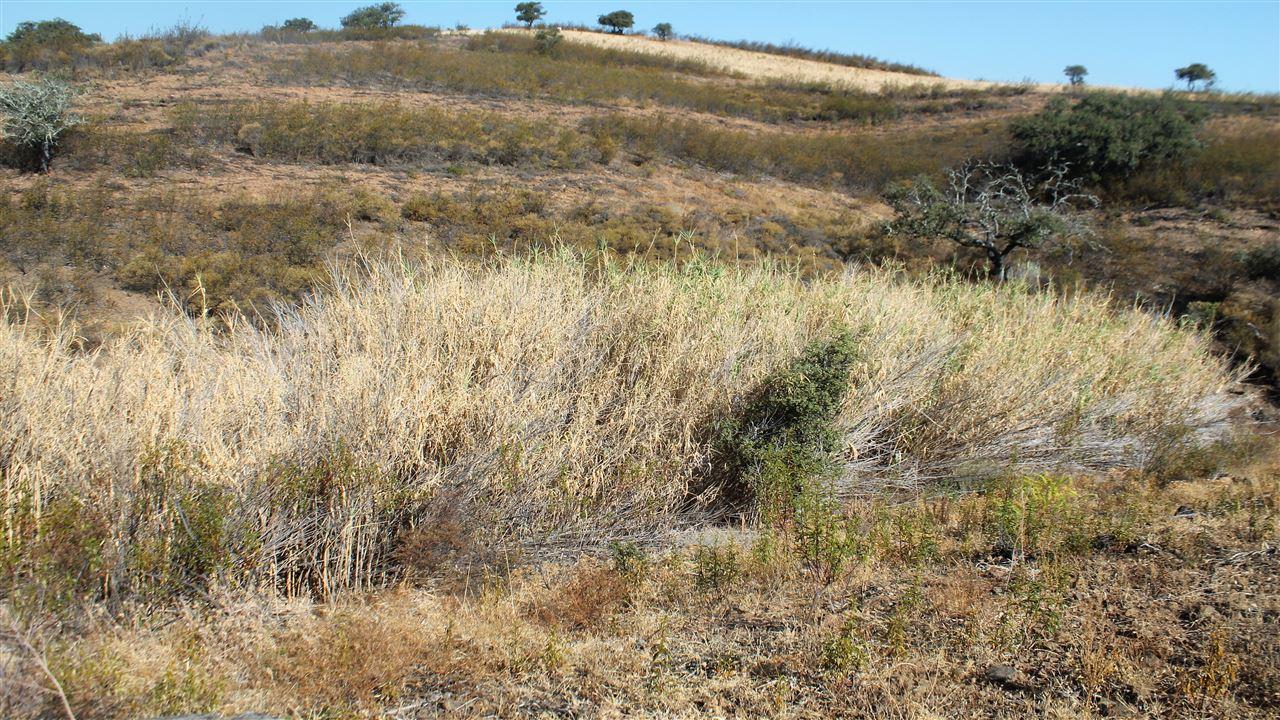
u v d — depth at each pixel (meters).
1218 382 11.36
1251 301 15.87
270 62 29.22
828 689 3.90
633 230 17.17
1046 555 5.41
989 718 3.59
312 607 5.07
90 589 4.56
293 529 5.34
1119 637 4.20
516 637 4.52
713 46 57.03
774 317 8.80
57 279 11.85
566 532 6.19
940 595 4.84
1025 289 13.69
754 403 7.35
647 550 6.19
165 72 26.92
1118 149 24.00
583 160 22.64
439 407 6.56
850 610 4.75
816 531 5.45
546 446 6.52
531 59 35.47
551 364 7.37
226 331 10.77
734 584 5.29
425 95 27.62
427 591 5.35
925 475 7.99
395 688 3.99
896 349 8.96
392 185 18.50
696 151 25.17
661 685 4.00
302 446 5.66
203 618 4.68
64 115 18.50
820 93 40.97
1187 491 7.21
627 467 6.75
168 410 5.72
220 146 19.94
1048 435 8.63
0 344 6.49
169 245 13.56
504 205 17.44
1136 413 9.34
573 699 3.94
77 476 5.12
